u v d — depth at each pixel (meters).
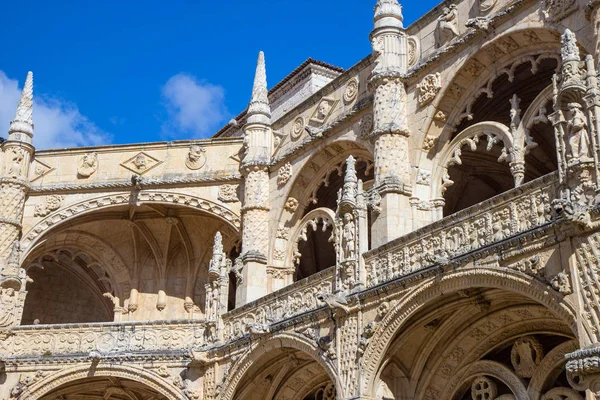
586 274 14.16
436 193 22.05
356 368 19.03
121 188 29.23
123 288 31.42
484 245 16.38
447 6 22.33
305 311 21.09
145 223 31.06
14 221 28.34
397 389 19.47
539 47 20.12
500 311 18.56
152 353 25.23
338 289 20.00
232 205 28.58
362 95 24.69
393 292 18.45
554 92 15.54
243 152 28.83
